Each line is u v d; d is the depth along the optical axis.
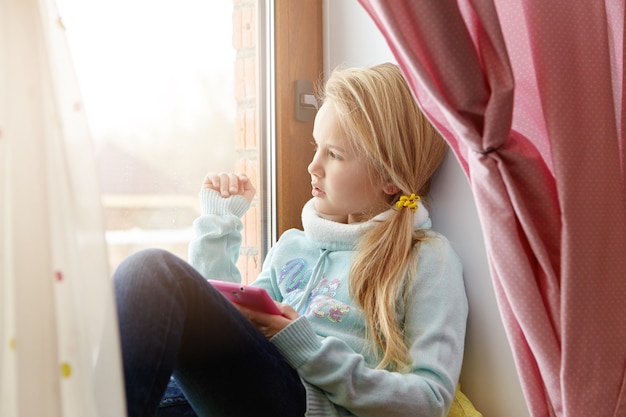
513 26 1.13
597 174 1.07
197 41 1.70
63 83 0.92
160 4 1.66
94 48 1.56
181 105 1.68
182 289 1.05
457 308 1.40
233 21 1.76
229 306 1.15
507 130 1.04
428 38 1.03
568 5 1.09
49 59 0.89
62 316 0.86
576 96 1.08
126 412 0.89
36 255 0.87
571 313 1.04
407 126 1.50
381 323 1.36
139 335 0.97
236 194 1.64
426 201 1.57
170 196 1.65
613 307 1.07
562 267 1.05
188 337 1.10
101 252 0.90
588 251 1.06
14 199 0.87
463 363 1.49
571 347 1.04
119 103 1.59
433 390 1.25
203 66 1.71
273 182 1.78
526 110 1.13
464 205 1.50
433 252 1.43
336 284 1.48
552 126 1.06
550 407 1.08
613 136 1.10
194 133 1.69
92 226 0.90
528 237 1.06
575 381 1.04
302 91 1.78
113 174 1.58
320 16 1.82
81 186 0.91
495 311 1.43
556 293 1.06
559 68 1.07
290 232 1.66
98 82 1.57
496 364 1.43
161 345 0.98
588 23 1.10
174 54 1.67
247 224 1.82
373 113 1.48
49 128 0.88
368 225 1.49
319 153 1.53
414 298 1.39
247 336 1.15
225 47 1.74
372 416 1.23
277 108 1.76
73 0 1.54
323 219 1.55
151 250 1.06
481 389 1.45
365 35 1.73
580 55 1.09
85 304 0.88
